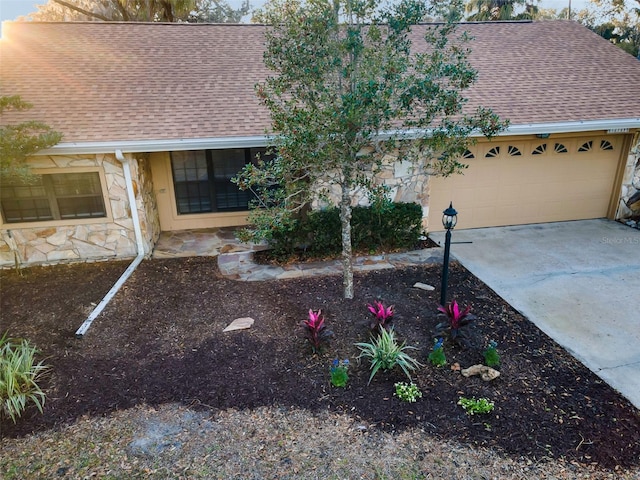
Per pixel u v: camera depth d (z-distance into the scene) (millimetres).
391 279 7133
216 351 5188
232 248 8695
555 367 4859
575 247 8516
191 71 9453
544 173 9578
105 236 8070
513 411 4156
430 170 8586
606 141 9539
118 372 4836
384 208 5844
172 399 4414
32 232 7820
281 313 6031
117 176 7742
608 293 6633
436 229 9625
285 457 3691
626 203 10000
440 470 3537
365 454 3705
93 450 3793
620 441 3809
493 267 7652
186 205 9766
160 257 8273
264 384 4602
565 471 3512
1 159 6164
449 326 5223
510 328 5668
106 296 6594
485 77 9781
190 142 7473
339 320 5758
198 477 3510
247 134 7703
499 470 3527
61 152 7137
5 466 3635
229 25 11367
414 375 4664
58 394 4480
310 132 5023
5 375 4305
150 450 3787
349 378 4652
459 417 4086
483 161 9211
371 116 5105
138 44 10273
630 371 4793
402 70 5016
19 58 9375
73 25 10742
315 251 8023
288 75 5277
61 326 5762
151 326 5762
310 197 6363
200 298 6551
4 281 7230
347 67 5066
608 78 9945
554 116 8578
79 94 8430
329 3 5047
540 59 10602
